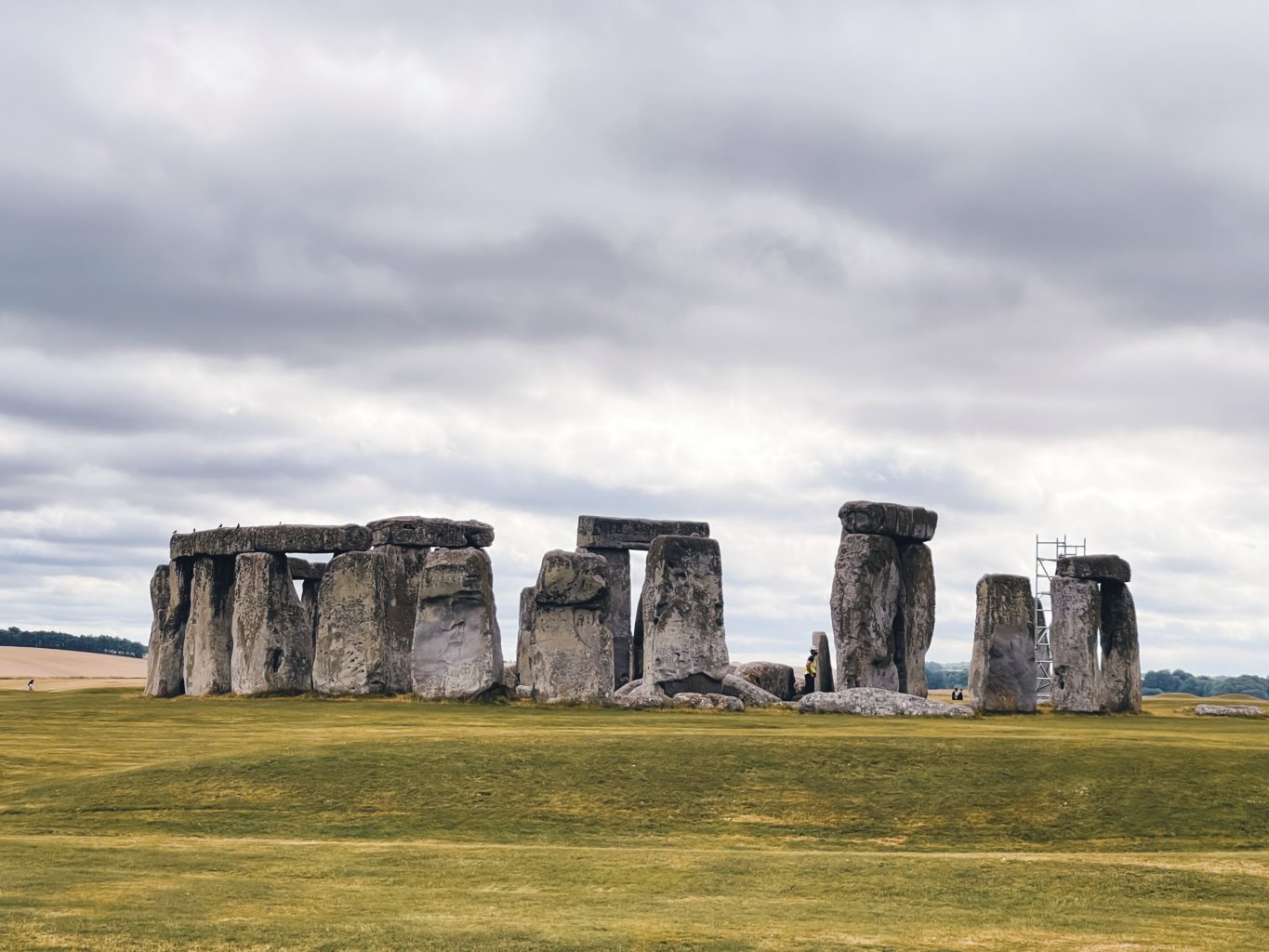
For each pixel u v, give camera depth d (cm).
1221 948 1855
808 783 2917
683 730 3491
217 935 1852
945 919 2020
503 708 4241
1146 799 2816
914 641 5022
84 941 1808
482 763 3023
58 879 2169
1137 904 2116
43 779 3041
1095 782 2889
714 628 4647
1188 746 3173
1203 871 2288
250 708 4250
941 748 3100
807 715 4194
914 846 2630
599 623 4384
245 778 2933
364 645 4709
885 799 2841
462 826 2703
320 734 3528
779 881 2242
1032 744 3148
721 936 1878
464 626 4472
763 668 5175
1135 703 5009
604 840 2639
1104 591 5088
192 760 3105
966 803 2814
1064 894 2166
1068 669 4922
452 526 5016
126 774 2970
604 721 3822
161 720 3953
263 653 4809
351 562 4753
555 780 2936
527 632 4788
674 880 2242
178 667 5181
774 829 2709
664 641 4609
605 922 1956
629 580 5703
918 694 5003
